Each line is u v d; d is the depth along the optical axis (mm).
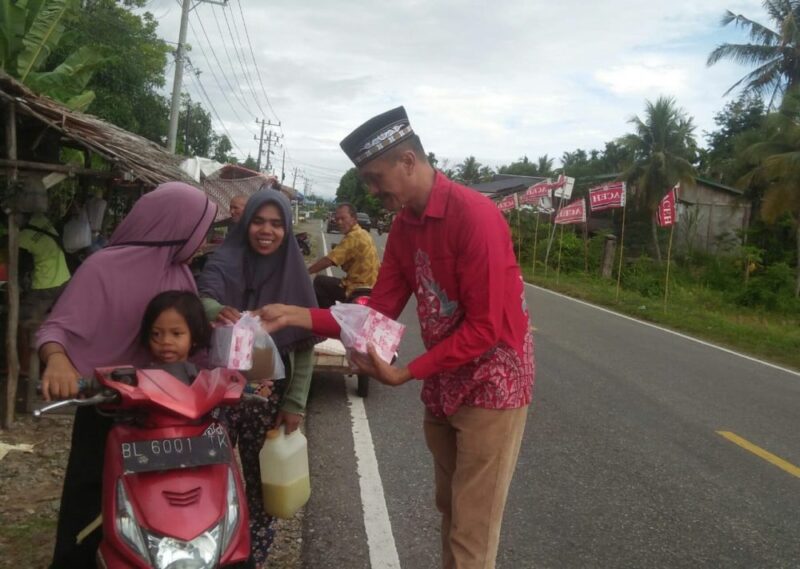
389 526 4238
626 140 32469
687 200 32875
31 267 6051
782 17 30656
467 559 2750
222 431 2555
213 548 2293
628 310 16656
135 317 2771
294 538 4016
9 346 5230
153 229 2781
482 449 2732
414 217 2754
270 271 3281
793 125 26094
